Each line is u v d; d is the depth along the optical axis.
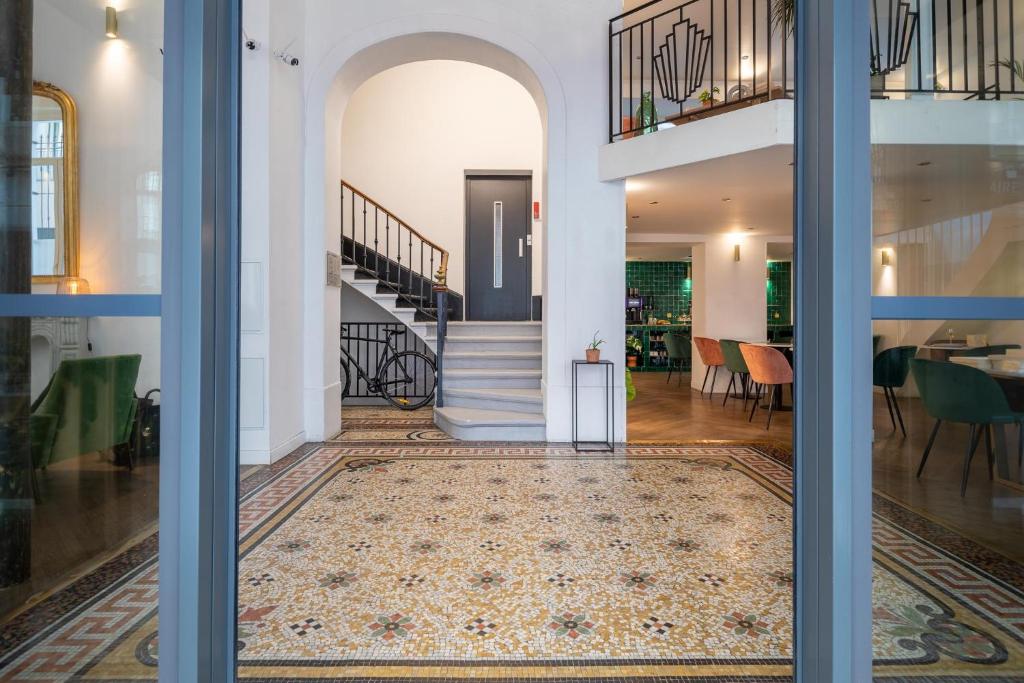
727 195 5.54
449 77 7.82
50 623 1.10
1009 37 1.06
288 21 4.37
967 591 1.09
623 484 3.62
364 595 2.14
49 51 1.07
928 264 1.01
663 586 2.22
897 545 1.05
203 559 1.03
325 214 4.79
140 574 1.05
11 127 1.07
